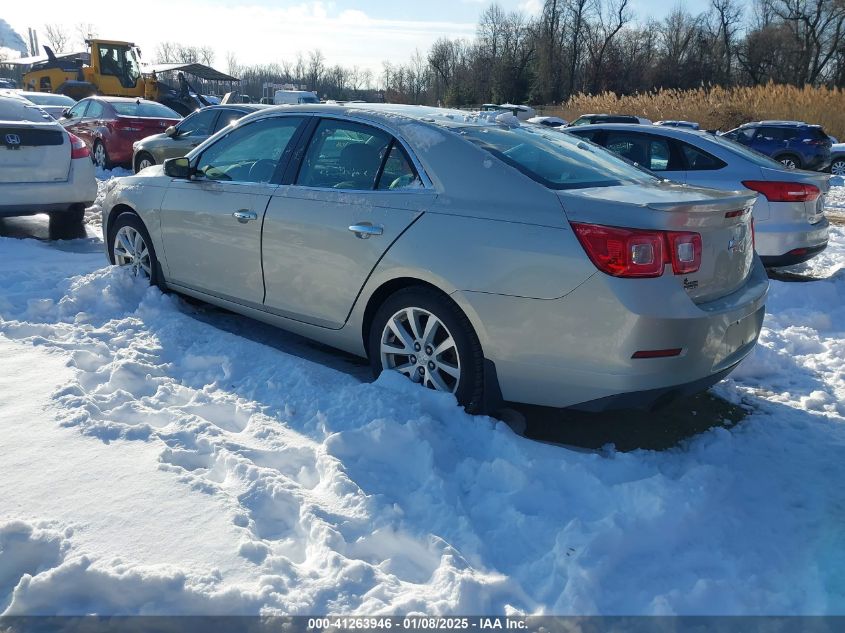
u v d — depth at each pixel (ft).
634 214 10.14
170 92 78.69
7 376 12.32
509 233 10.81
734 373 15.31
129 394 11.81
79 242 24.93
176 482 9.34
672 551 8.95
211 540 8.29
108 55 75.36
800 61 197.26
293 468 10.17
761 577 8.56
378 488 9.66
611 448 11.73
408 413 11.16
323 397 12.00
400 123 12.73
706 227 10.75
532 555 8.65
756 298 11.87
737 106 93.04
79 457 9.83
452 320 11.43
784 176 22.25
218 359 13.48
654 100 102.22
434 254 11.44
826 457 11.66
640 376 10.21
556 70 221.87
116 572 7.47
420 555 8.47
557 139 13.70
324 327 13.50
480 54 242.37
